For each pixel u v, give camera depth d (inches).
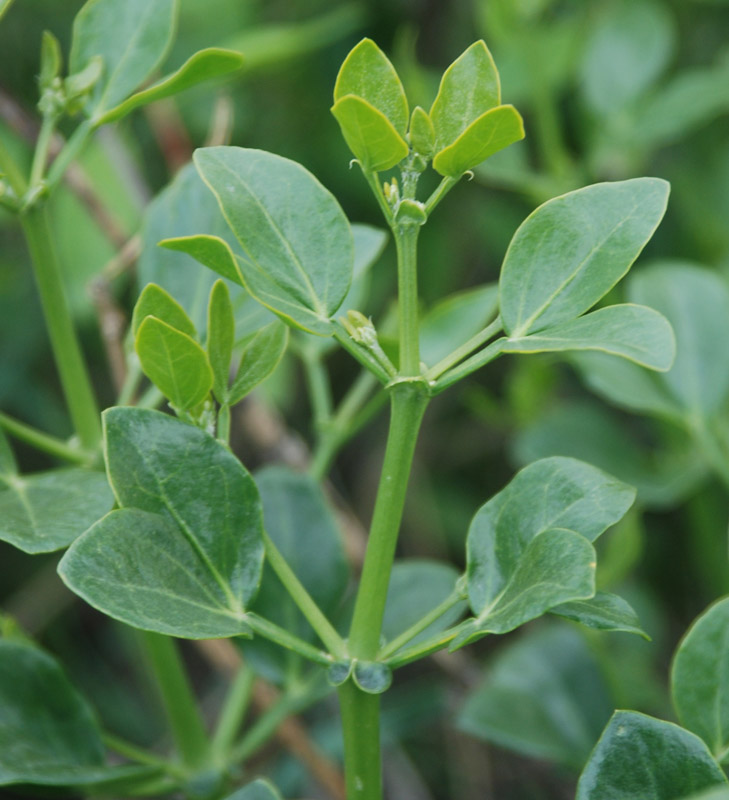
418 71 25.5
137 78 16.2
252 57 23.7
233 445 25.5
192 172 16.7
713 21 30.3
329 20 24.1
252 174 14.6
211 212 16.5
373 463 30.9
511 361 30.9
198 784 16.8
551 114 24.7
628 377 19.3
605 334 14.0
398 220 14.2
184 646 29.6
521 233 14.4
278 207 14.6
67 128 25.1
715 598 24.7
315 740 23.7
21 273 27.6
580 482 14.7
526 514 14.7
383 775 24.9
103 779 15.8
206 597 14.5
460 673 22.1
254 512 14.7
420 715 23.0
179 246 14.1
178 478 14.6
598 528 14.5
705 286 19.5
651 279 19.6
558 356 19.4
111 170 23.5
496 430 31.1
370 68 14.1
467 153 13.9
